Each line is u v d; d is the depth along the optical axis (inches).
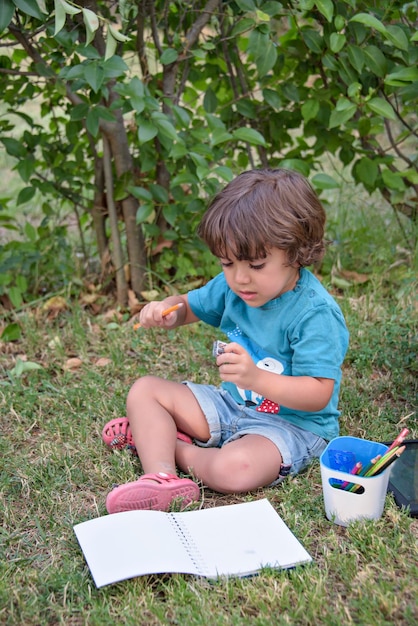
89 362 112.1
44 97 129.4
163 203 123.0
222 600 64.2
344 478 72.8
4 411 98.8
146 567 65.8
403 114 131.3
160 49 119.2
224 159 145.6
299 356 80.3
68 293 128.0
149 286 130.3
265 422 84.3
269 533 71.6
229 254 76.6
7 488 81.5
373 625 60.4
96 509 77.6
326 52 118.5
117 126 121.3
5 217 136.9
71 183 129.6
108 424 88.9
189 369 108.5
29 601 64.5
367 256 136.8
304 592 64.6
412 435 90.2
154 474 76.7
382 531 72.4
